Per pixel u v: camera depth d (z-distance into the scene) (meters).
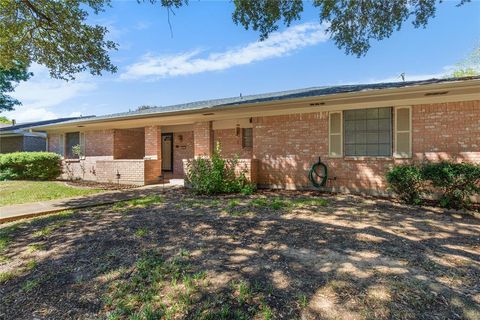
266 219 5.16
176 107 12.73
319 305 2.47
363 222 4.96
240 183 9.02
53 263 3.61
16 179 13.74
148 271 3.24
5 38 8.06
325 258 3.36
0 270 3.52
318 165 8.80
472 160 6.85
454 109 7.04
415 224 4.88
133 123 12.52
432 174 6.26
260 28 7.17
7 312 2.68
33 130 15.14
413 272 2.98
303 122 9.09
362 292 2.62
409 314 2.31
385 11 7.12
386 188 7.82
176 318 2.42
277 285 2.81
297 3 6.84
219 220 5.14
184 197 7.97
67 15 8.05
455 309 2.37
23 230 5.11
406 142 7.58
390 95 7.03
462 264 3.20
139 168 11.50
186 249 3.80
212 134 11.34
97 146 13.84
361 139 8.23
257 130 9.88
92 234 4.61
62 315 2.58
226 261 3.38
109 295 2.84
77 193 9.35
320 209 6.04
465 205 6.09
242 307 2.51
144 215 5.73
